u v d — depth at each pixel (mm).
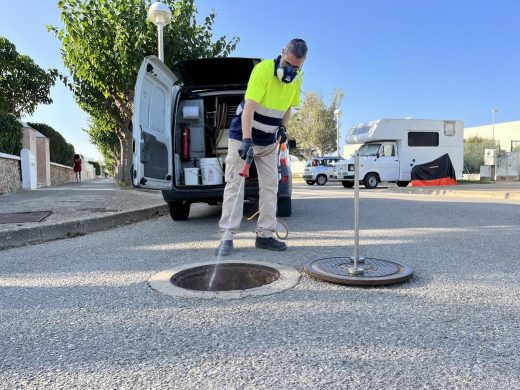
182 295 2945
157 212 7574
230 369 1927
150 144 5520
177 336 2291
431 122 18781
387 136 18172
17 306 2848
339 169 18875
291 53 3828
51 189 14484
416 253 4148
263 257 4004
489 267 3631
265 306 2707
